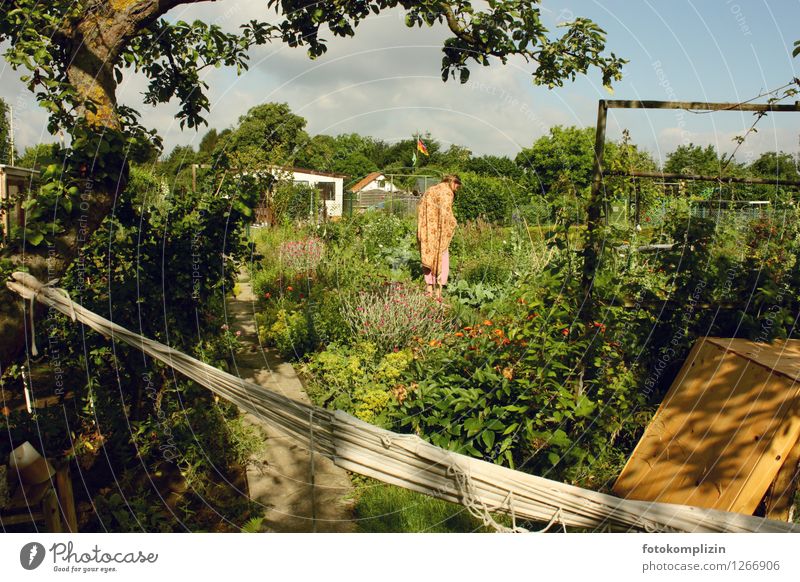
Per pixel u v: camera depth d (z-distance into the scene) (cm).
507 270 1077
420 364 548
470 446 394
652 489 346
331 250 1188
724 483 305
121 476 389
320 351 668
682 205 603
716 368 371
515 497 203
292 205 1870
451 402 419
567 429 417
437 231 959
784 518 303
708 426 339
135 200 466
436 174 1850
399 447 204
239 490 384
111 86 366
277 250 1286
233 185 484
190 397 441
